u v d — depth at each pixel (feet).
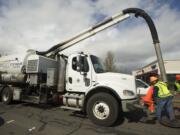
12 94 29.84
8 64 32.45
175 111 26.73
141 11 25.66
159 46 25.04
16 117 21.31
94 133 16.39
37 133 15.81
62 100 24.44
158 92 19.24
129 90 19.42
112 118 18.40
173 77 83.97
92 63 22.18
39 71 27.17
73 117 22.00
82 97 21.53
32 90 28.71
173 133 16.90
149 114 24.62
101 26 27.30
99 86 19.79
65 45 29.17
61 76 25.07
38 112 24.34
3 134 15.37
